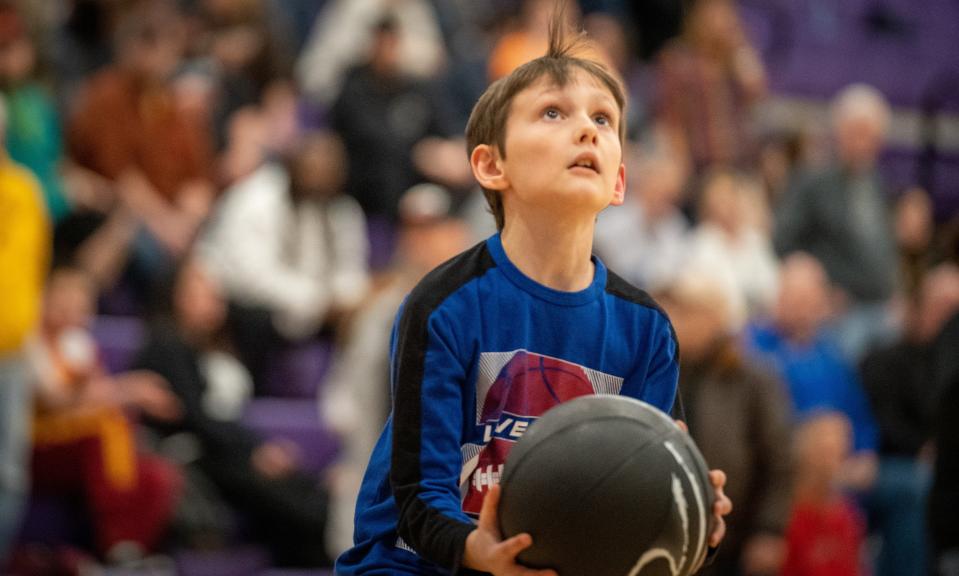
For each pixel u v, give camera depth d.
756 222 15.53
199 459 11.44
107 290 12.93
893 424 12.51
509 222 4.45
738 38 17.41
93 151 13.12
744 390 10.59
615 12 18.86
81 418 10.73
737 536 10.62
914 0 22.09
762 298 14.56
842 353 14.66
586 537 3.78
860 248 14.97
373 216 14.91
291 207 13.33
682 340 10.57
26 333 9.84
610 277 4.55
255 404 12.63
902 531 12.26
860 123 15.25
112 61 14.59
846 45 21.42
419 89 15.41
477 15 18.86
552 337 4.39
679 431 3.98
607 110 4.34
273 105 15.21
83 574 10.59
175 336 11.62
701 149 16.27
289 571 11.58
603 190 4.29
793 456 10.69
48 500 10.80
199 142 13.66
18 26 12.44
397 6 16.53
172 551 11.02
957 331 7.77
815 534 11.08
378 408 10.70
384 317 10.92
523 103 4.34
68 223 12.74
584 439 3.85
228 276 12.95
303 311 13.09
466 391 4.34
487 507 3.90
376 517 4.48
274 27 15.68
